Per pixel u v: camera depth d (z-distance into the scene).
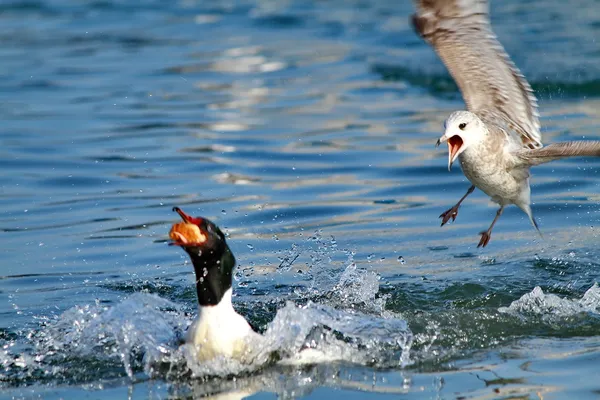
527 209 9.89
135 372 8.64
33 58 25.98
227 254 8.63
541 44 24.00
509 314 9.93
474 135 9.28
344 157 16.31
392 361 8.64
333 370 8.47
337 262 11.84
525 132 9.90
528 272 11.30
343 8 31.72
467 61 10.14
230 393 8.05
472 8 10.28
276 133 18.02
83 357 9.01
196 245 8.39
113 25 30.77
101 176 15.55
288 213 13.69
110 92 21.86
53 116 19.64
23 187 15.02
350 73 23.14
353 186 14.91
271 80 22.83
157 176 15.52
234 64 24.72
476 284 10.89
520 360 8.52
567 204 13.80
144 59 25.66
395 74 22.73
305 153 16.66
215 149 17.02
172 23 30.81
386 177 15.29
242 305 10.48
